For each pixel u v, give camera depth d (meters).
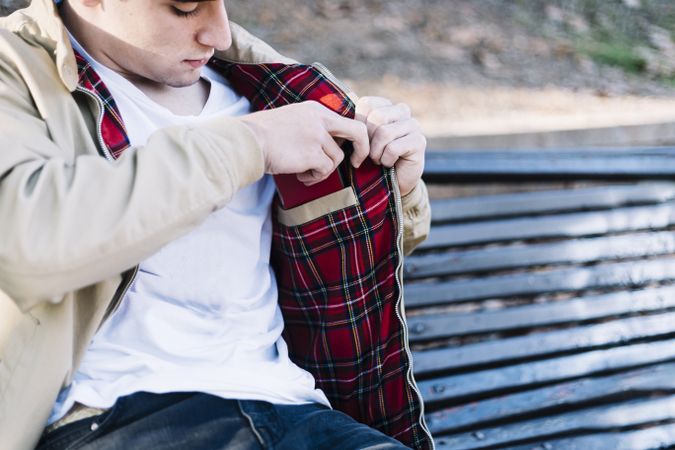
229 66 1.65
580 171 3.13
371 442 1.36
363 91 3.90
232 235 1.50
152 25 1.38
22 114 1.32
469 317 2.59
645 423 2.41
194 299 1.47
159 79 1.45
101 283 1.33
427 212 1.75
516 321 2.60
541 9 5.32
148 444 1.33
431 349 2.49
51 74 1.37
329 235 1.59
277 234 1.64
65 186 1.22
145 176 1.23
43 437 1.37
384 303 1.64
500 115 3.80
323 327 1.65
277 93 1.62
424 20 4.86
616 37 5.17
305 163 1.40
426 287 2.63
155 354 1.41
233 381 1.41
